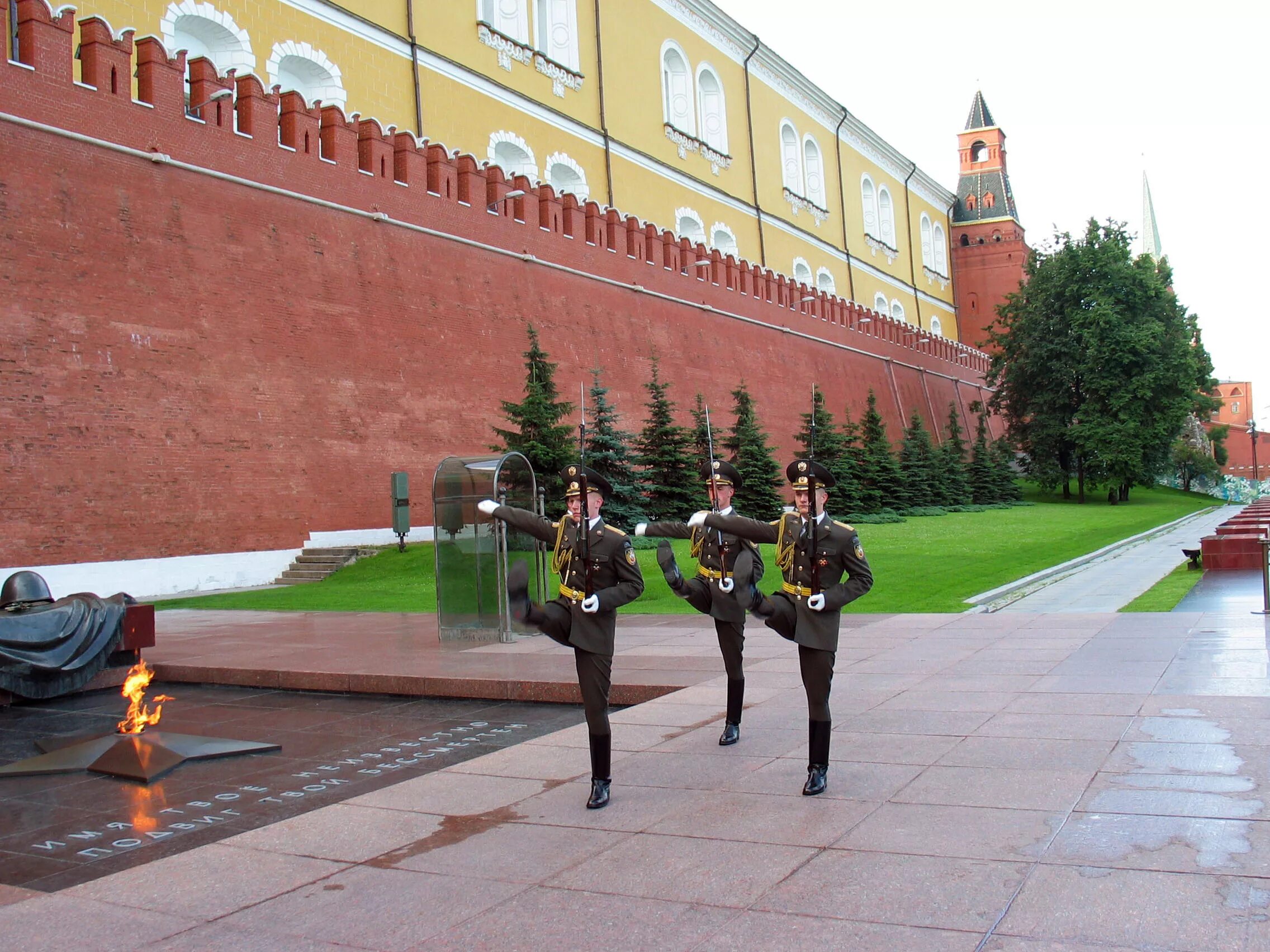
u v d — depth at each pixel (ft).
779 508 101.19
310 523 70.85
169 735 27.07
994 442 176.35
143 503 61.16
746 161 162.81
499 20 116.67
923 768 19.47
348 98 93.40
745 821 17.01
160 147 64.49
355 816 18.42
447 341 83.05
